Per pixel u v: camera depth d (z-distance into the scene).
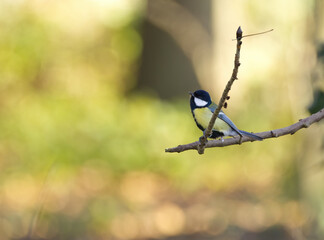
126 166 17.38
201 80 21.62
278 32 18.06
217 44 21.62
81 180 16.25
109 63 24.98
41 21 22.83
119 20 24.23
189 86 21.77
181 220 13.98
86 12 24.23
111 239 12.38
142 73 22.88
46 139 16.78
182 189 16.70
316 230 9.61
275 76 18.98
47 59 22.97
